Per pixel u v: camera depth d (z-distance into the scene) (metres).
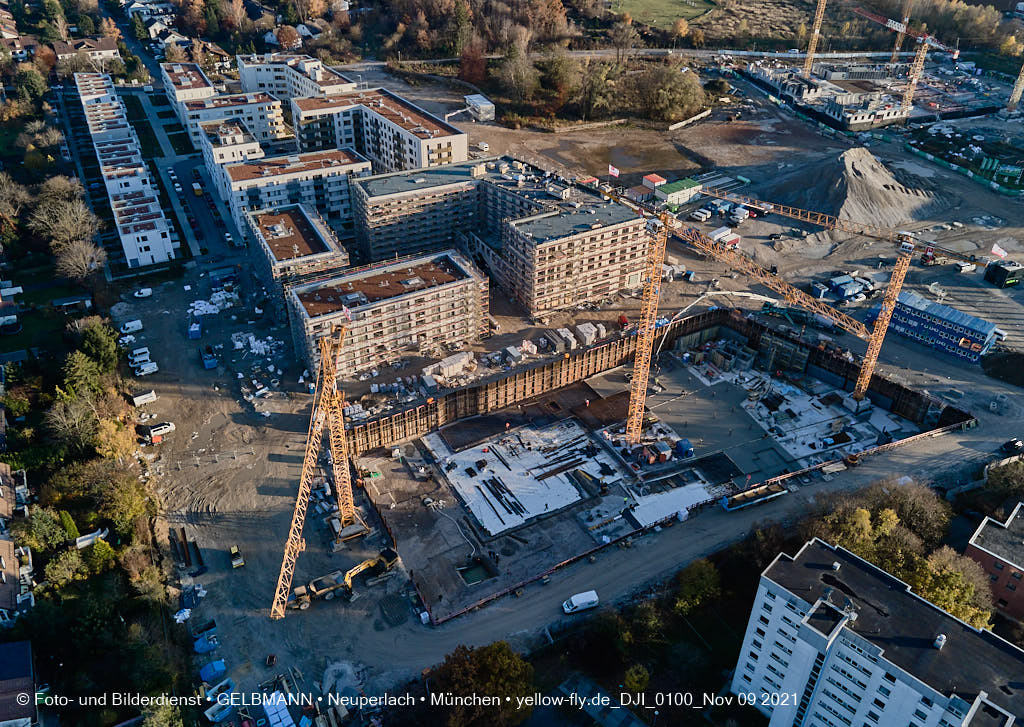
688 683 160.62
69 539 181.12
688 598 170.88
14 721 138.00
